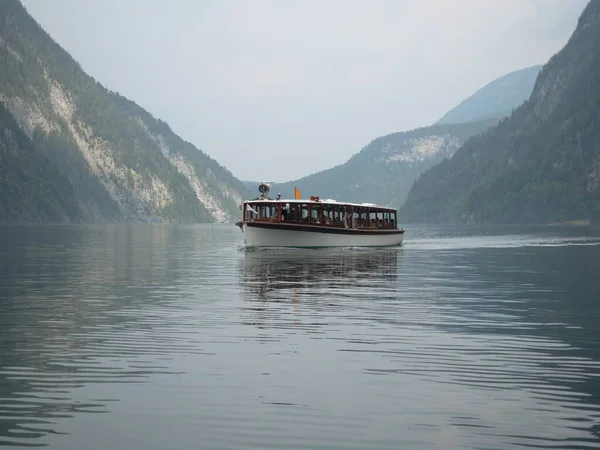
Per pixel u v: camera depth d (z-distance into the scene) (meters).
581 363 21.50
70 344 24.16
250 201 90.69
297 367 20.86
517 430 15.45
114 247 101.00
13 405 17.05
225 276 50.94
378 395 17.98
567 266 62.66
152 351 23.03
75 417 16.22
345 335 25.95
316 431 15.41
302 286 43.78
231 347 23.72
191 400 17.50
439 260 71.19
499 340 25.06
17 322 28.80
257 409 16.83
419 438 15.00
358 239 95.81
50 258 72.62
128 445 14.57
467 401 17.50
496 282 46.91
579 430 15.44
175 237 160.88
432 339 25.25
